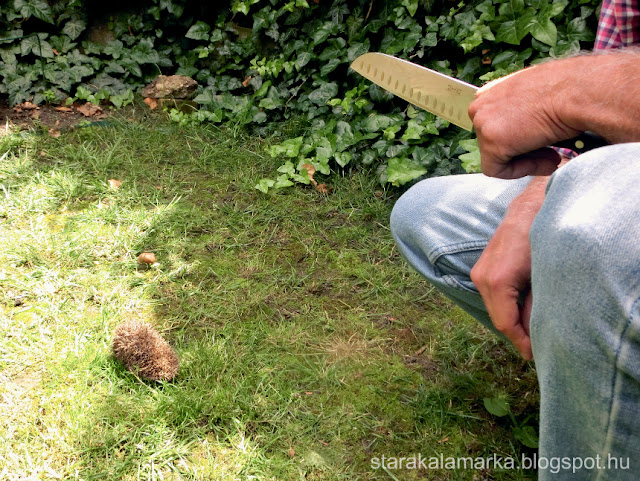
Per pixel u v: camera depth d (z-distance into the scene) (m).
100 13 4.87
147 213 3.32
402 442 2.07
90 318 2.58
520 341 1.33
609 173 0.97
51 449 1.99
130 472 1.93
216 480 1.91
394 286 2.83
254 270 2.94
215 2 4.76
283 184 3.58
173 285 2.82
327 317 2.64
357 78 4.05
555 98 1.14
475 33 3.61
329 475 1.96
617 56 1.12
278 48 4.56
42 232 3.11
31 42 4.61
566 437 1.04
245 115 4.26
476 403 2.21
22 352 2.38
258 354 2.42
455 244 1.63
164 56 4.82
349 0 4.15
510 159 1.25
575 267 0.94
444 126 3.55
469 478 1.95
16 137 4.02
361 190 3.54
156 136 4.18
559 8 3.44
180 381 2.29
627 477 0.98
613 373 0.93
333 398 2.23
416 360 2.42
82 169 3.74
